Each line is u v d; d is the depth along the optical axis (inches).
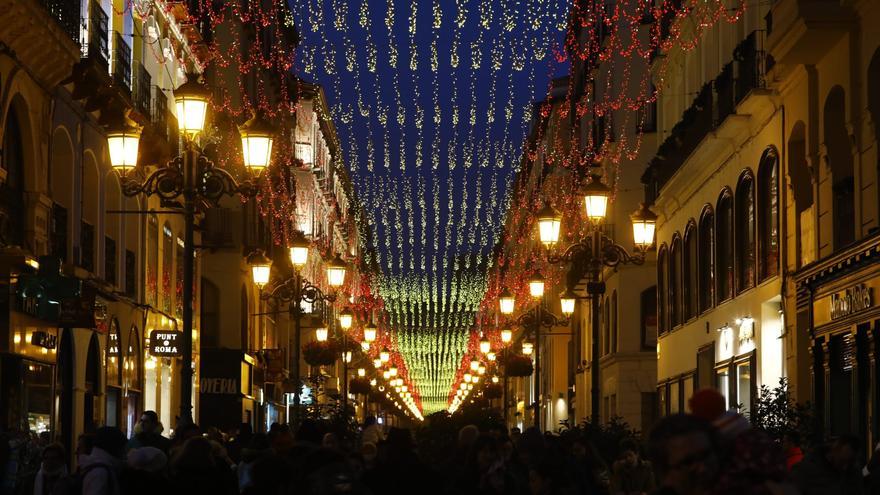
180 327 1423.5
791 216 959.6
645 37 1788.9
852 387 808.3
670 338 1462.8
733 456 187.6
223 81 1723.7
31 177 891.4
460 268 3558.1
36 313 871.1
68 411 1002.1
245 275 1765.5
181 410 676.1
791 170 954.7
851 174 865.5
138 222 1208.2
